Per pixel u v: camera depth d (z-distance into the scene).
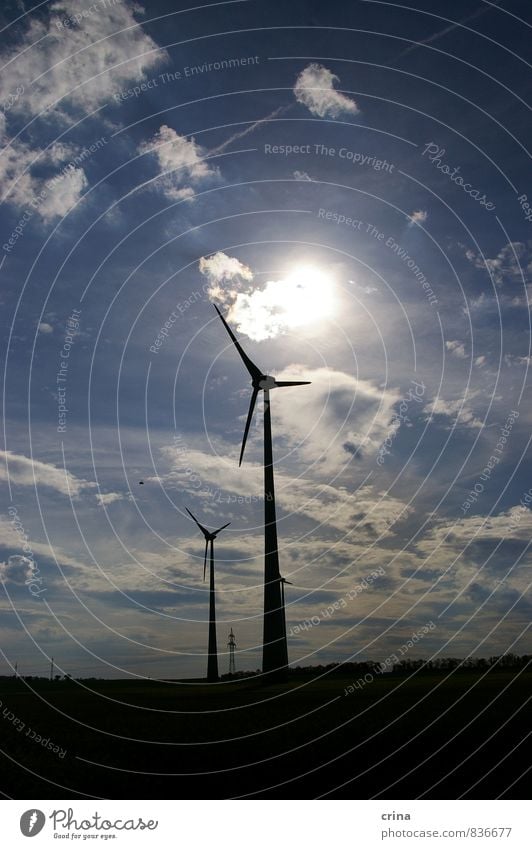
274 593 56.44
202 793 21.03
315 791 20.81
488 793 20.19
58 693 54.41
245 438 57.31
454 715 28.94
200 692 50.34
